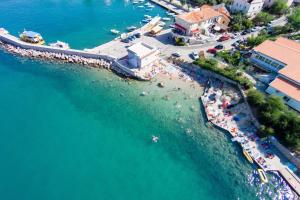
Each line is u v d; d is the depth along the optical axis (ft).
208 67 224.33
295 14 285.43
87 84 226.58
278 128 170.71
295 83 191.62
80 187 151.12
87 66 247.09
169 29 304.50
